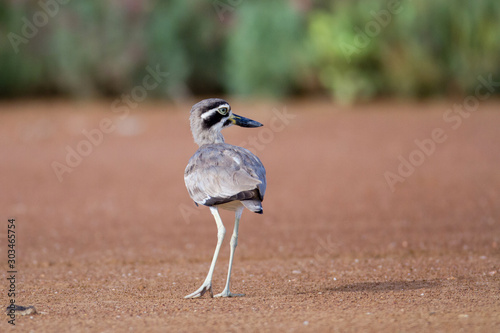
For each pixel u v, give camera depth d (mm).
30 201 14461
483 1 23375
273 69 24938
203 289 7793
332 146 18766
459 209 12883
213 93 27859
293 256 10453
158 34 26094
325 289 8203
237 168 7488
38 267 10031
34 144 20453
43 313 7055
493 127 19906
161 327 6273
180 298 7840
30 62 27703
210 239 11641
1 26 27016
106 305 7473
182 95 26812
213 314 6781
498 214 12398
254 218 12938
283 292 8094
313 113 23031
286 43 24797
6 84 28125
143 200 14438
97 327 6367
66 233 12070
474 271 9023
